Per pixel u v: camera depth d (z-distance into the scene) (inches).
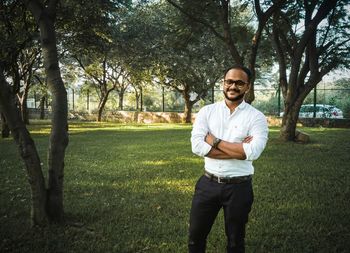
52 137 201.5
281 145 539.8
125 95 1720.0
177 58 1084.5
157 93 1569.9
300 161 404.2
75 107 1708.9
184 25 562.6
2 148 517.3
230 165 126.9
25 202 248.8
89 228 200.7
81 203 245.8
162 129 927.7
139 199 256.8
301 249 174.1
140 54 1112.2
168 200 254.1
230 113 130.8
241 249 129.6
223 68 1109.7
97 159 425.1
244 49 784.9
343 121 947.3
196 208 133.0
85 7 543.8
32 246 178.7
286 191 276.5
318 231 194.9
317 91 1023.6
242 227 129.1
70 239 185.2
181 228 201.6
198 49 1064.8
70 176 328.5
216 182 129.0
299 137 583.2
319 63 579.8
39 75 1268.5
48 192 203.2
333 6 528.1
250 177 130.6
